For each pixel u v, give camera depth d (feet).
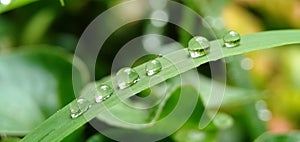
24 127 0.64
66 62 0.68
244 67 0.79
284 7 0.89
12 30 0.83
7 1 0.61
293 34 0.58
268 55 0.85
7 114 0.64
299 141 0.62
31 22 0.83
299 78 0.86
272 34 0.58
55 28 0.83
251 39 0.58
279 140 0.62
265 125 0.77
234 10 0.87
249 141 0.76
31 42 0.82
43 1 0.83
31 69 0.68
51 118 0.55
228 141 0.75
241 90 0.73
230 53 0.57
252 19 0.87
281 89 0.85
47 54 0.68
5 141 0.63
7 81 0.67
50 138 0.54
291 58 0.86
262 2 0.88
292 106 0.84
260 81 0.84
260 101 0.77
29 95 0.66
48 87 0.67
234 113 0.75
